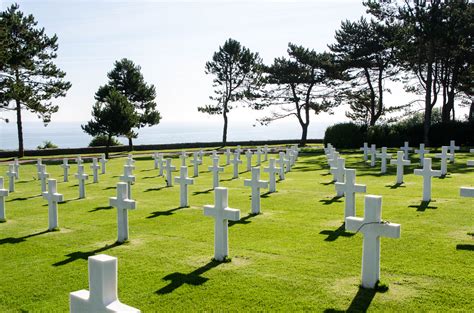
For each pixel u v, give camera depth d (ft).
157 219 39.11
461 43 120.37
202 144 172.65
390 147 130.62
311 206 42.11
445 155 60.13
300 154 116.16
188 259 27.22
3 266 27.53
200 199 49.26
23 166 103.71
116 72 165.58
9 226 38.86
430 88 123.54
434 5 118.01
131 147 159.43
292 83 168.35
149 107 168.76
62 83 138.82
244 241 30.55
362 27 150.10
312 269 24.44
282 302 20.47
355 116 173.58
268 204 44.09
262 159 100.78
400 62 132.77
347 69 158.10
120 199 31.60
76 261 27.89
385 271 23.52
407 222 33.71
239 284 22.77
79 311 13.10
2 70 126.21
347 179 34.65
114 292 12.67
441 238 29.09
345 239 29.96
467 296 20.18
